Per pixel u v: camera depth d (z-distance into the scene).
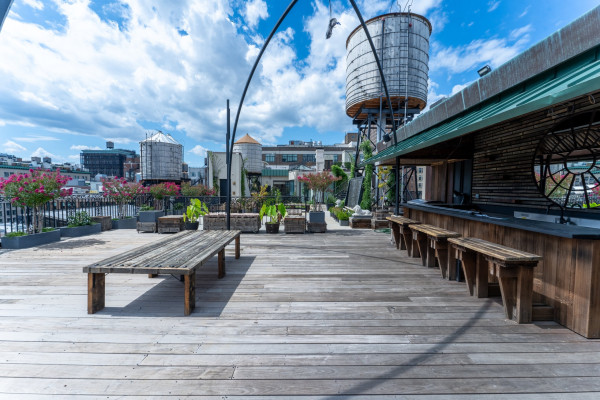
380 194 11.46
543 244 2.59
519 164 4.79
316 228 7.90
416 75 11.45
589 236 2.06
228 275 3.85
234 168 20.08
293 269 4.16
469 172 6.16
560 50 2.25
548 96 1.83
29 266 4.18
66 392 1.56
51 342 2.08
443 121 4.27
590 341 2.13
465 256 3.11
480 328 2.34
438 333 2.26
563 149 4.10
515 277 2.46
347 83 13.12
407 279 3.70
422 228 4.29
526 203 4.67
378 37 11.43
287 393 1.57
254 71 5.59
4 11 1.73
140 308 2.72
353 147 35.34
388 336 2.21
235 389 1.60
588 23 2.02
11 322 2.40
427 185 8.48
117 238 6.79
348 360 1.88
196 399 1.52
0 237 5.50
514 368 1.80
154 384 1.63
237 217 7.90
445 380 1.68
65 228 6.91
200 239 3.96
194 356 1.92
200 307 2.75
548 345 2.08
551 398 1.54
